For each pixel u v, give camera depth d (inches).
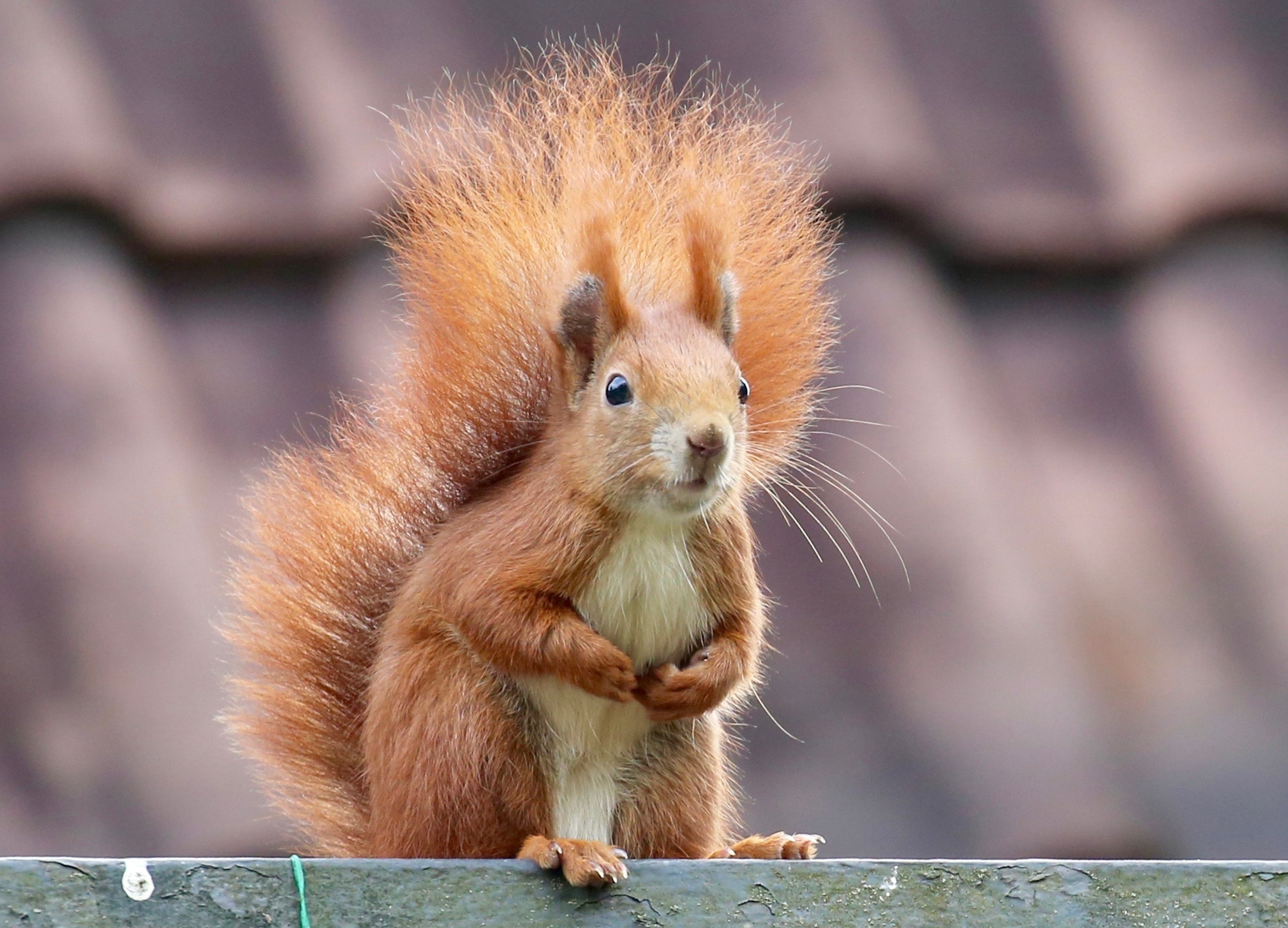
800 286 376.5
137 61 459.5
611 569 335.6
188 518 405.7
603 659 323.6
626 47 473.7
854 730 400.8
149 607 392.8
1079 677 411.8
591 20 478.9
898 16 501.0
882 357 440.1
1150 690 416.5
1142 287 476.4
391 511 370.3
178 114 456.4
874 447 429.4
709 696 330.0
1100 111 497.4
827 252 392.8
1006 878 295.9
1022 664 406.9
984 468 431.8
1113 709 413.7
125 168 443.5
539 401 365.1
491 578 330.6
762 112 442.6
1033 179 484.4
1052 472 445.1
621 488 332.2
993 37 503.5
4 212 431.2
